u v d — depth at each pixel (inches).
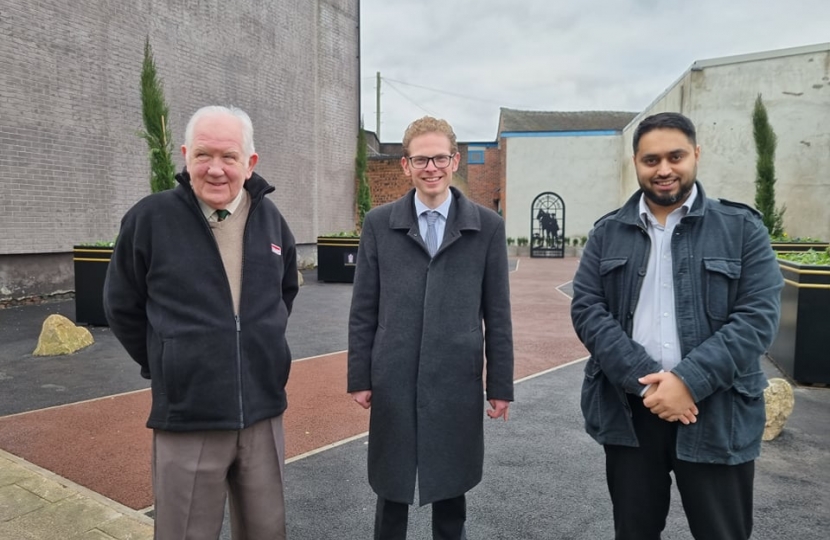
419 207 94.0
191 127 77.7
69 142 398.9
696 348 73.3
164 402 77.3
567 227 928.3
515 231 940.6
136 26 446.3
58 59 388.8
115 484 128.9
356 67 749.3
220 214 80.9
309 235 675.4
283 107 621.3
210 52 521.3
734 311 74.5
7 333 290.5
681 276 76.8
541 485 129.6
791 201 550.6
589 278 85.7
